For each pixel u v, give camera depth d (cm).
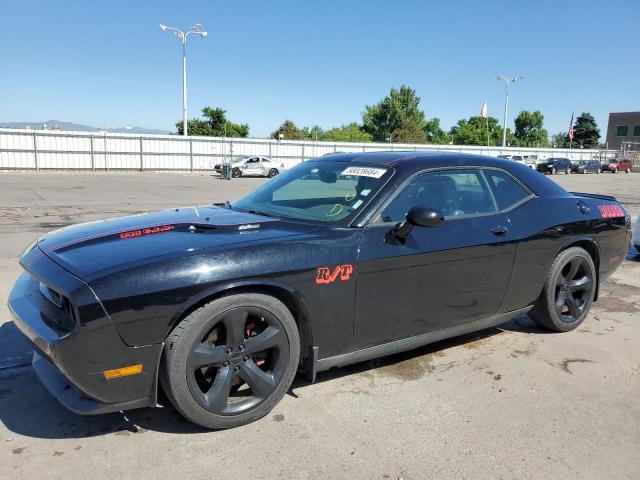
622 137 7975
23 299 292
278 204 362
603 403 319
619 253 478
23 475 237
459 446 268
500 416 299
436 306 343
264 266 271
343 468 247
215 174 3775
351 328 309
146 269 248
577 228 424
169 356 254
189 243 275
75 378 242
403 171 342
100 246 279
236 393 292
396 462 253
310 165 405
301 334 303
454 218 352
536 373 360
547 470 249
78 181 2561
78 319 236
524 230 385
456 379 347
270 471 243
